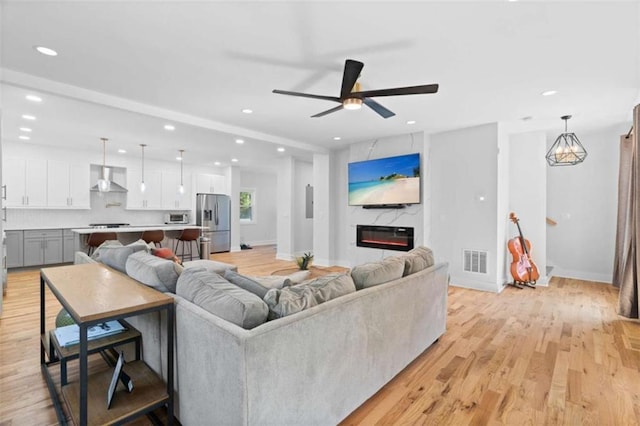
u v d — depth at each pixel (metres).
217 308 1.50
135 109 3.72
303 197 8.35
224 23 2.13
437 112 4.06
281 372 1.39
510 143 5.23
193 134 5.02
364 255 5.95
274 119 4.42
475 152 4.80
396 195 5.34
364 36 2.28
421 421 1.81
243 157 7.51
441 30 2.19
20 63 2.75
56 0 1.89
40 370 2.31
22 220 6.18
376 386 2.00
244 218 10.48
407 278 2.35
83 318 1.38
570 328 3.20
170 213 8.38
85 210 7.00
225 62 2.70
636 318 3.45
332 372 1.66
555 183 5.66
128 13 2.03
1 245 3.39
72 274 2.28
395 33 2.24
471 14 2.01
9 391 2.05
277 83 3.15
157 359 1.88
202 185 8.84
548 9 1.95
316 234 6.92
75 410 1.52
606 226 5.19
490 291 4.64
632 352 2.66
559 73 2.87
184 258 7.55
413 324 2.40
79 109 3.80
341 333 1.71
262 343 1.30
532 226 5.07
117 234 5.89
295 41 2.36
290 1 1.90
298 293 1.68
